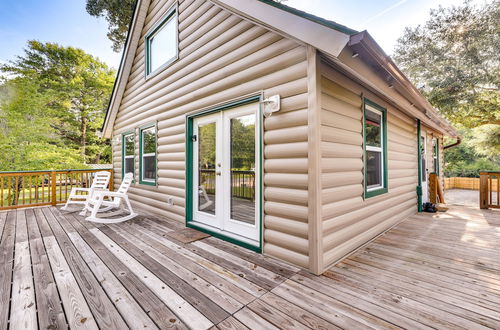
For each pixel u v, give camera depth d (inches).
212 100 132.0
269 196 100.8
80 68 542.6
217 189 133.7
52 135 440.8
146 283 77.7
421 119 185.6
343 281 78.7
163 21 183.6
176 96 163.8
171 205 168.4
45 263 93.9
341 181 98.4
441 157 321.4
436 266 90.1
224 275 83.2
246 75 111.7
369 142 128.9
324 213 87.8
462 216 181.2
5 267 90.4
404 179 174.4
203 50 139.6
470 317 59.8
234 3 105.1
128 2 413.1
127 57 226.7
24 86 382.3
